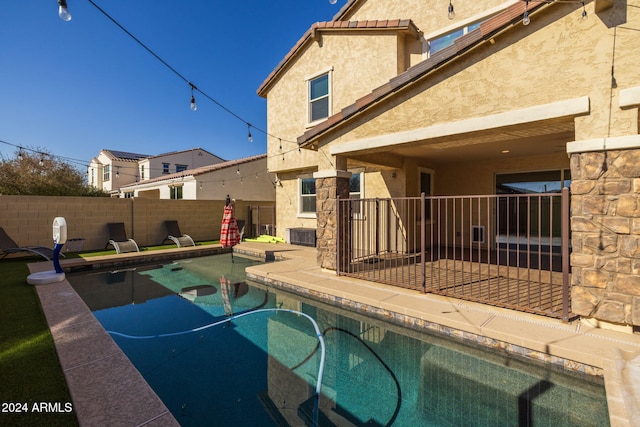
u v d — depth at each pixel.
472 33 4.85
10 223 10.34
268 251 11.16
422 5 10.02
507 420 2.98
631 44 3.72
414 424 2.95
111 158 28.73
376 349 4.57
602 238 3.88
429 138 5.60
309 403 3.31
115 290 7.69
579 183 4.04
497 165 10.29
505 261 8.67
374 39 10.13
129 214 12.81
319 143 7.61
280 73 13.00
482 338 4.20
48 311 5.13
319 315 5.92
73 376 3.14
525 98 4.55
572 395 3.38
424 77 5.57
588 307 3.99
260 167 21.44
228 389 3.58
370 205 10.51
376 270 7.78
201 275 9.16
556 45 4.27
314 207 12.79
